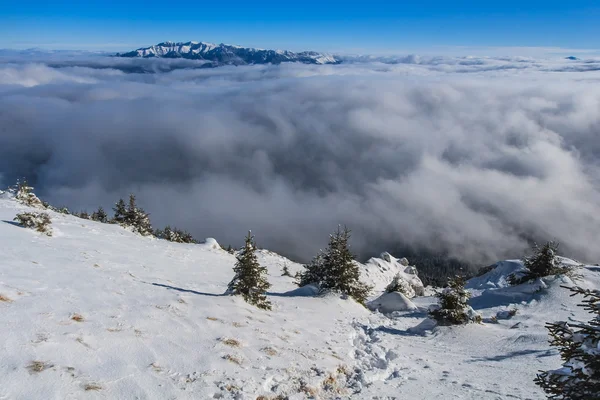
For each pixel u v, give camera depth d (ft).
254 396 20.44
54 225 60.59
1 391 15.57
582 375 16.65
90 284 32.30
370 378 26.18
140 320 26.35
